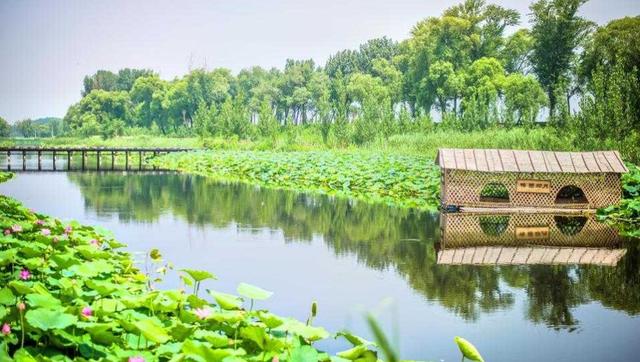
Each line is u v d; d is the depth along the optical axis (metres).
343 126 47.47
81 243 8.59
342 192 23.48
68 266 6.12
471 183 19.02
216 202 19.92
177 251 11.75
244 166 32.94
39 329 4.42
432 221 16.48
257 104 78.19
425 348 6.88
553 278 10.27
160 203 19.47
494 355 6.70
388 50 75.19
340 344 6.92
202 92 81.25
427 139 40.00
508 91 47.75
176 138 73.19
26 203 19.16
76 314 4.71
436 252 12.30
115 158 52.38
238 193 22.84
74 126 89.44
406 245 13.03
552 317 8.09
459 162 18.94
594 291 9.45
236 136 54.12
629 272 10.72
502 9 56.81
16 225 8.61
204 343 4.69
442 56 56.94
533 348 6.92
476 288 9.52
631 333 7.45
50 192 22.58
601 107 30.59
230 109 57.44
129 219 15.93
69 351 4.52
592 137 30.44
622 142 29.14
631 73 31.42
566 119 33.09
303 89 74.06
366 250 12.37
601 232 15.18
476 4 57.34
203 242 12.78
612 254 12.37
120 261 7.91
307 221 16.11
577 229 15.63
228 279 9.62
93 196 21.39
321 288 9.31
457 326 7.67
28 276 6.27
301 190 24.16
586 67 43.41
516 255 12.17
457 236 14.24
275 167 31.03
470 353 4.13
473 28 57.41
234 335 5.09
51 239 7.67
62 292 5.60
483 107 41.22
